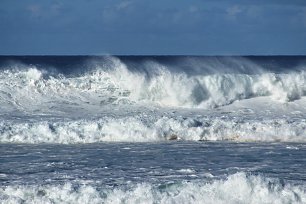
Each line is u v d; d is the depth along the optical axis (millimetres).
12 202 38844
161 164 51531
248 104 84312
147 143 63562
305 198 39375
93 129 66188
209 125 68438
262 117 74938
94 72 87812
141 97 85312
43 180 45156
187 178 45500
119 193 39594
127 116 73812
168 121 67875
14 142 63625
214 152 57812
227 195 39469
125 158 54531
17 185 42000
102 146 61531
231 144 62906
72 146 61469
